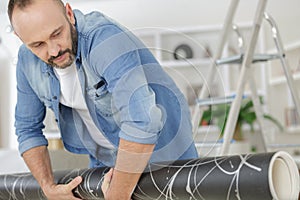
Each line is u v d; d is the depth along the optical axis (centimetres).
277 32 273
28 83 167
